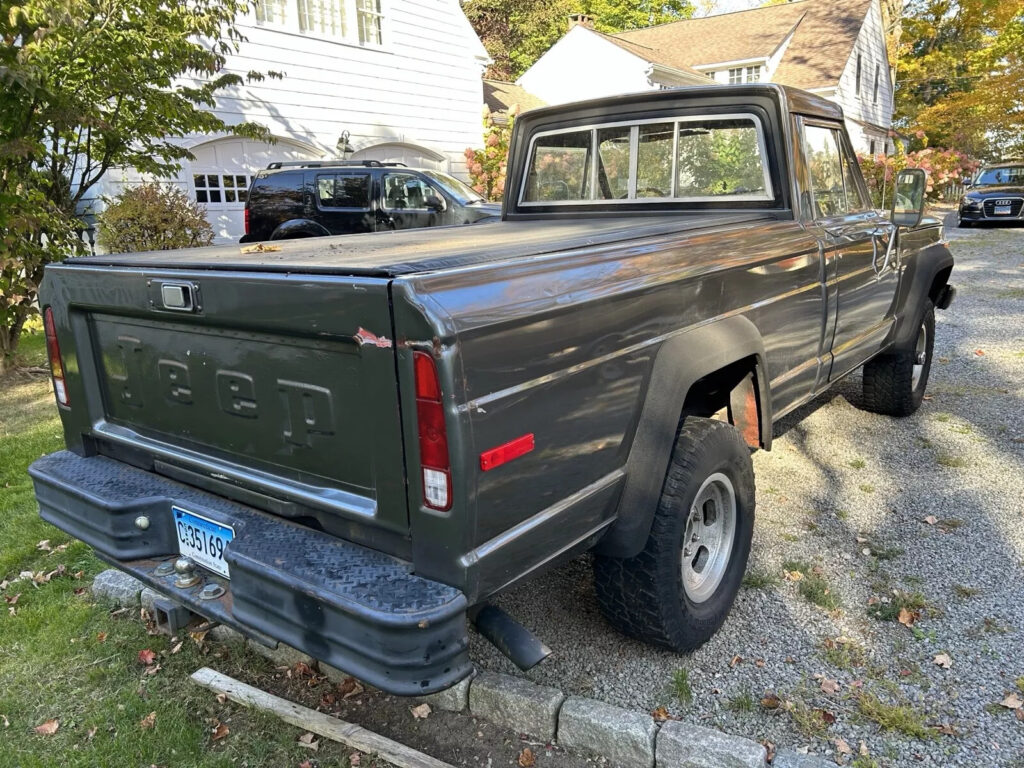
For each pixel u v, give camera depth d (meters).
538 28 35.06
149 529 2.44
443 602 1.76
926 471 4.38
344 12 12.20
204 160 10.67
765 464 4.55
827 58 25.56
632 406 2.31
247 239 10.23
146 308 2.31
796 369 3.41
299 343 1.97
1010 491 4.07
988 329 8.01
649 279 2.32
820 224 3.58
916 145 31.48
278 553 1.98
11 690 2.78
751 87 3.46
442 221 9.79
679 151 3.79
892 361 4.93
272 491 2.15
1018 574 3.26
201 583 2.31
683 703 2.54
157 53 7.64
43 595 3.40
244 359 2.14
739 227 2.99
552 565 2.14
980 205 19.03
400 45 13.07
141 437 2.58
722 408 3.23
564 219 4.16
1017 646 2.77
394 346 1.74
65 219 6.91
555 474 2.03
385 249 2.47
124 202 8.49
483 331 1.75
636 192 4.00
